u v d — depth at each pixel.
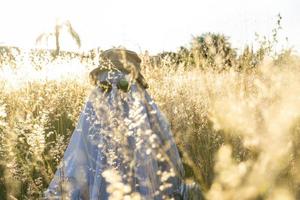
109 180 1.15
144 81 3.42
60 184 2.78
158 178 2.80
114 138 2.61
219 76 1.56
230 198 0.63
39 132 2.32
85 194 3.17
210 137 1.88
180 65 3.40
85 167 3.20
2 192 2.71
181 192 2.74
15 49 5.61
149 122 3.13
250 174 0.65
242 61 1.66
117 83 3.16
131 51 3.43
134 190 2.65
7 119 2.92
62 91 5.39
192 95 2.85
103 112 3.03
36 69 5.64
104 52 3.43
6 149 2.33
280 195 0.63
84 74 5.55
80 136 3.26
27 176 2.58
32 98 4.67
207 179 1.10
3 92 4.58
